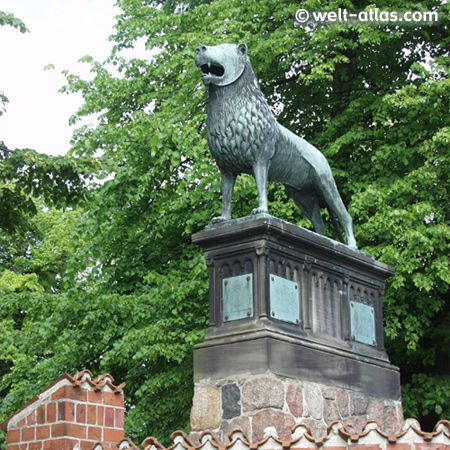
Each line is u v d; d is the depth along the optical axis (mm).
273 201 13172
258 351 6992
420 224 12148
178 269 13148
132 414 12320
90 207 12742
